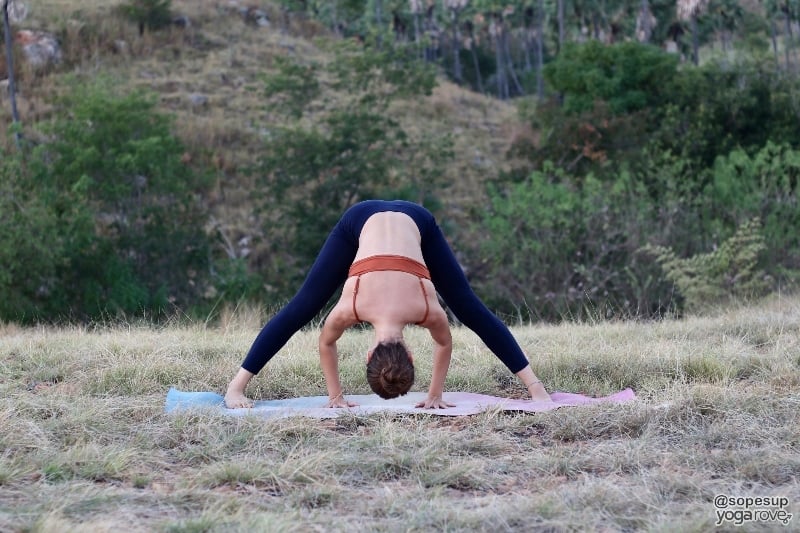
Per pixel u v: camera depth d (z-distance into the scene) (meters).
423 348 7.34
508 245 19.39
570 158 25.34
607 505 3.73
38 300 16.30
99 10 34.47
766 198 18.94
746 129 24.50
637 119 25.09
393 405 5.50
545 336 7.87
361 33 55.91
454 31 59.97
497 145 32.56
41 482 3.99
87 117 18.73
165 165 18.88
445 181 28.30
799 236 18.36
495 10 57.19
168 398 5.43
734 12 58.16
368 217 5.26
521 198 20.11
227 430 4.75
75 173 18.11
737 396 5.14
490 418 5.00
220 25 37.09
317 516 3.62
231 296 18.52
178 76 32.56
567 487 3.95
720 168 20.25
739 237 15.04
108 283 17.06
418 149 24.95
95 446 4.36
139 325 9.62
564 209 18.98
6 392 5.55
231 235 24.62
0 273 15.55
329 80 33.81
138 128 19.36
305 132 22.38
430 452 4.38
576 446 4.59
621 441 4.66
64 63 31.03
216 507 3.69
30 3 33.41
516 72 65.25
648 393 5.64
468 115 35.03
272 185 21.91
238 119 30.39
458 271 5.38
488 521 3.54
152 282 18.38
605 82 26.05
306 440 4.64
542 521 3.57
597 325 8.59
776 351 6.45
